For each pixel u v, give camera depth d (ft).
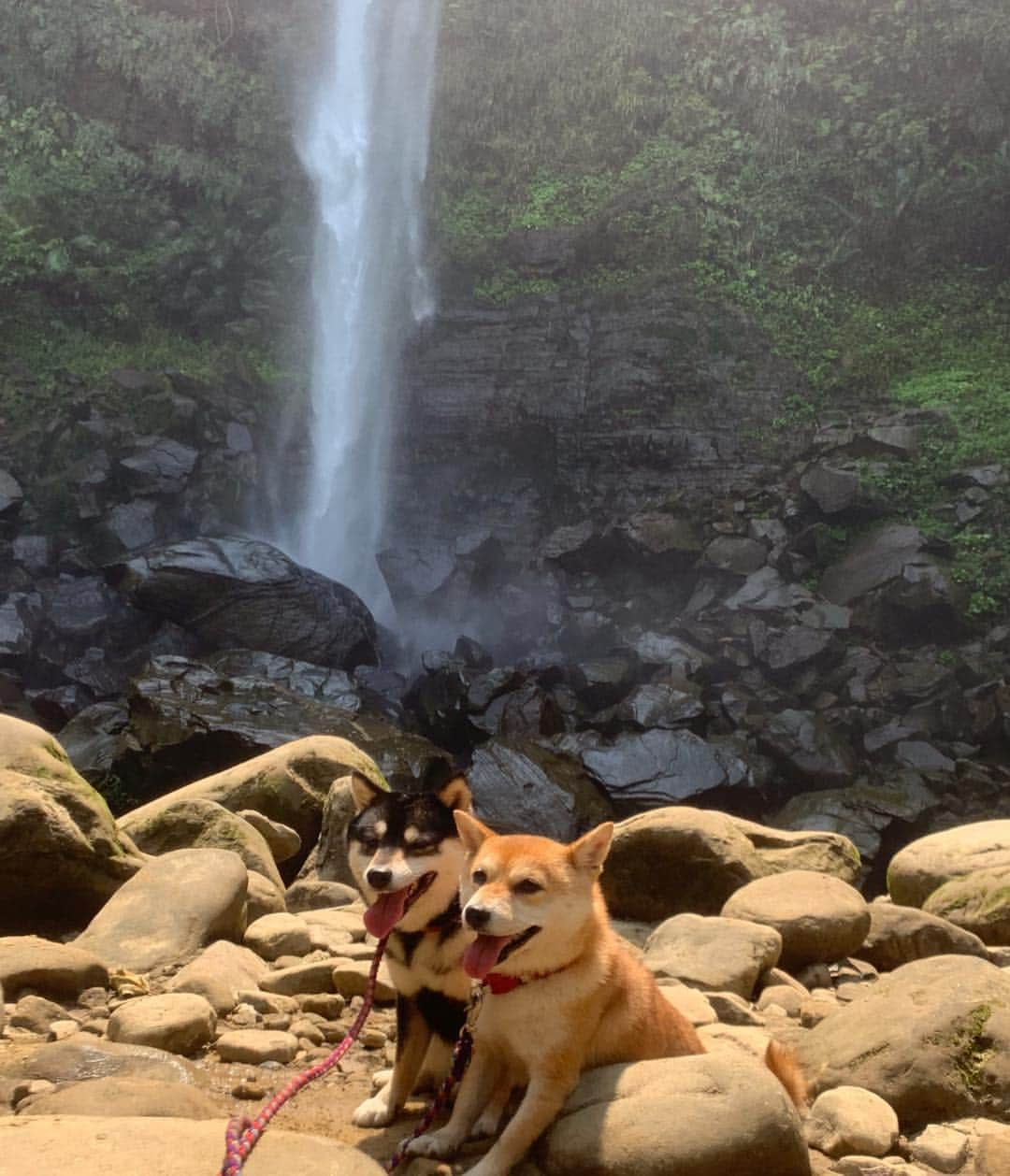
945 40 99.19
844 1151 10.21
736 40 105.09
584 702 67.51
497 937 8.89
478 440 94.89
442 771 58.13
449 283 101.09
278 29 112.47
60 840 17.78
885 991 12.21
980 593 72.49
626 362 91.15
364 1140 10.03
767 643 70.18
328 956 15.94
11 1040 12.60
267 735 56.18
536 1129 9.08
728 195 98.48
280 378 97.14
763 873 19.93
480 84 109.60
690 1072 9.36
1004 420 81.30
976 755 64.54
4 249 92.17
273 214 105.29
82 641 71.31
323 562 94.12
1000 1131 10.32
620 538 80.53
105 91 105.09
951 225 94.43
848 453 82.79
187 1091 10.25
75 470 80.59
